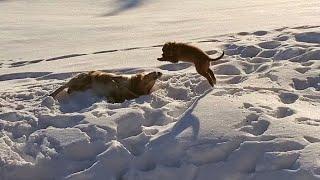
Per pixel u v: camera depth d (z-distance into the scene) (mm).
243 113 6227
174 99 7582
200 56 7438
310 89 7176
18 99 8414
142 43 13430
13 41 16719
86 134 6422
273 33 11367
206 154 5719
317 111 6406
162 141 6035
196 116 6277
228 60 9172
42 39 16750
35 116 7230
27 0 30656
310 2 20719
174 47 7512
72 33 17531
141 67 9641
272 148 5562
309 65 8172
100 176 5863
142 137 6219
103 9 25922
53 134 6543
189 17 19297
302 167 5223
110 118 6711
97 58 11594
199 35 13562
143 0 27734
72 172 6039
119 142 6227
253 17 16844
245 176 5453
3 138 6684
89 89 7969
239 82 7941
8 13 25938
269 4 22031
